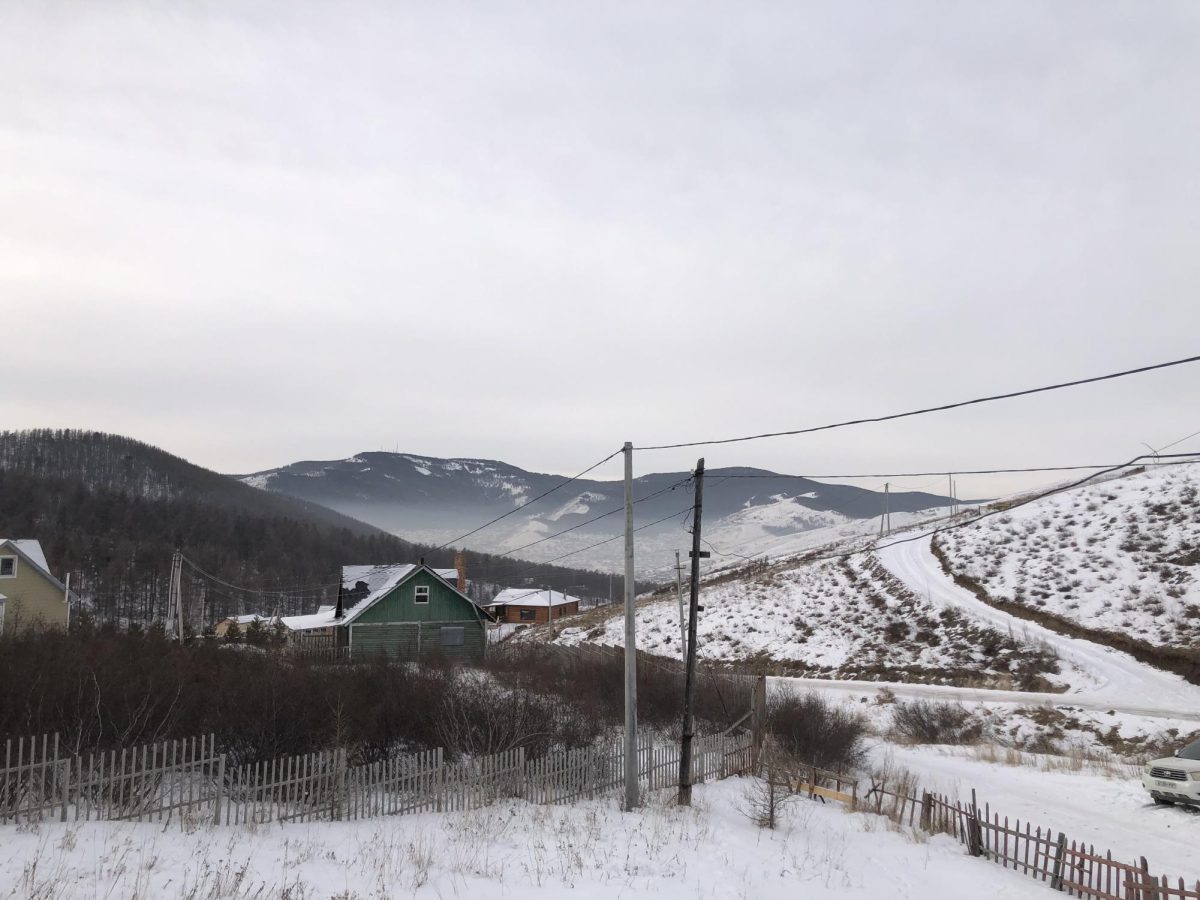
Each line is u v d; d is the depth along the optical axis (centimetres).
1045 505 6600
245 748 1681
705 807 1955
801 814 1934
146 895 920
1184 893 1200
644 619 6981
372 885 1112
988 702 3834
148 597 10769
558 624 8425
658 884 1266
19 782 1205
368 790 1605
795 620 6031
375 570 5656
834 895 1319
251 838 1295
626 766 1920
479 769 1761
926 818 1894
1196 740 2139
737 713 2866
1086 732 3322
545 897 1141
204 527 14362
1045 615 4834
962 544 6406
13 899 863
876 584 6244
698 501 2133
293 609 12594
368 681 2225
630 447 2028
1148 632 4269
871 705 4028
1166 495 5775
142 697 1700
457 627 4912
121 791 1295
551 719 2316
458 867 1246
